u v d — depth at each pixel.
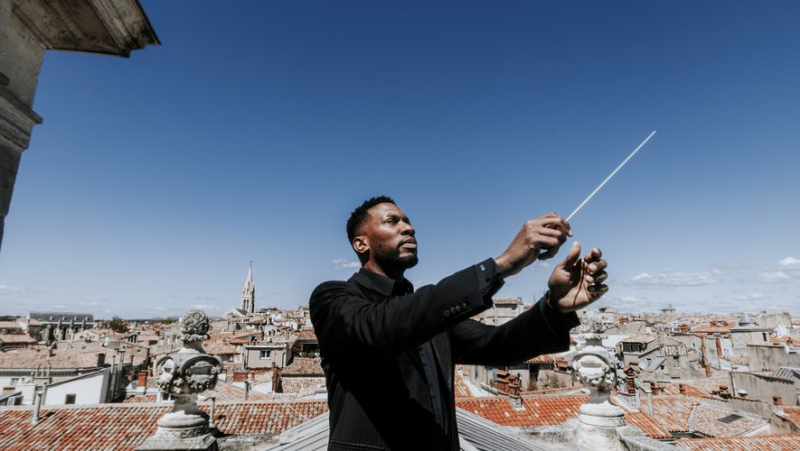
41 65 2.95
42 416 14.37
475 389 24.88
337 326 1.48
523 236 1.34
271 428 13.79
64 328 104.88
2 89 2.56
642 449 4.59
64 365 38.38
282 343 52.53
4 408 14.84
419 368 1.73
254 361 47.41
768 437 13.08
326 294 1.65
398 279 1.97
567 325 1.72
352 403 1.63
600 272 1.62
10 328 93.94
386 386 1.62
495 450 3.41
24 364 37.91
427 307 1.29
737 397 22.38
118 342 66.81
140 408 15.16
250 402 15.62
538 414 15.91
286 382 34.50
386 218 1.93
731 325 75.06
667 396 23.81
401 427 1.59
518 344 1.82
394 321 1.32
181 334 4.80
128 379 42.09
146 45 3.14
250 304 168.25
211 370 4.68
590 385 5.27
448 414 1.72
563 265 1.68
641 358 44.06
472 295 1.28
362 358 1.52
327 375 1.81
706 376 42.16
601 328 5.54
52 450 12.45
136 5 2.86
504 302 51.50
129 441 12.97
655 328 70.00
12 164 2.75
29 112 2.77
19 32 2.73
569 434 5.08
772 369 37.41
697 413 21.59
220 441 4.88
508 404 16.66
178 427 4.39
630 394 21.61
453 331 2.14
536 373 34.97
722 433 19.19
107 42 3.00
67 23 2.84
